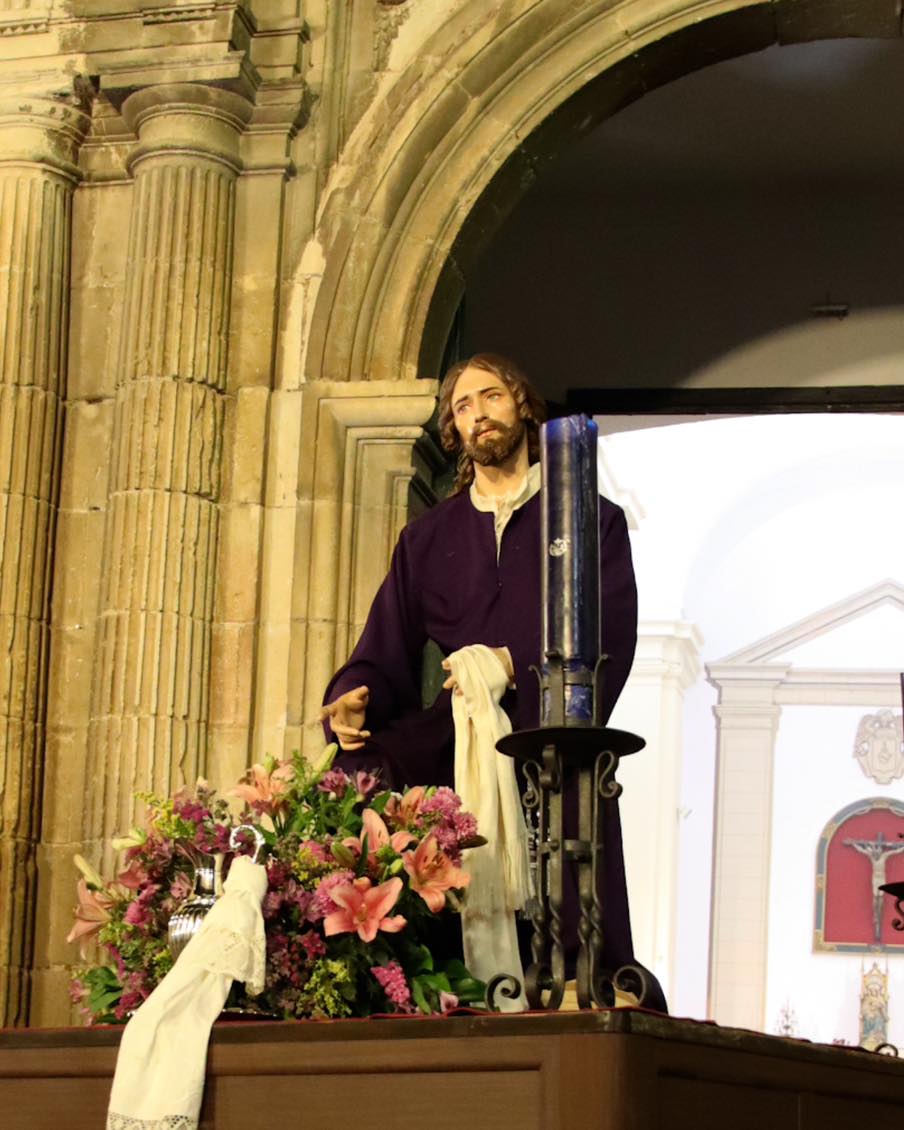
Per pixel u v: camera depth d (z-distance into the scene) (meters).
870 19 8.16
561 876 3.79
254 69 8.28
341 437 8.06
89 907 4.80
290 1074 3.64
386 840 4.63
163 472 7.98
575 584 3.95
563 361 11.16
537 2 8.25
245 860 4.38
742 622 27.14
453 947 5.02
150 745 7.73
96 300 8.54
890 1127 3.88
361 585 7.94
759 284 11.20
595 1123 3.29
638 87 8.41
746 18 8.15
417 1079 3.51
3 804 7.96
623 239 11.31
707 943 26.05
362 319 8.16
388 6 8.48
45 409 8.32
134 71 8.31
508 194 8.40
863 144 11.05
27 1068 3.88
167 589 7.89
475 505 5.79
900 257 11.16
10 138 8.48
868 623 26.84
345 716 5.60
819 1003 25.84
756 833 26.36
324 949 4.39
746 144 11.12
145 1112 3.67
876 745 26.56
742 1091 3.55
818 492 26.19
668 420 14.03
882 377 11.00
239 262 8.31
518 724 5.32
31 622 8.16
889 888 6.52
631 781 24.27
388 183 8.26
